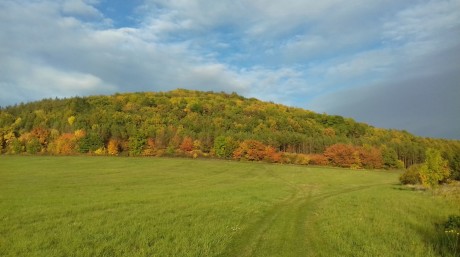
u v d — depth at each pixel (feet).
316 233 56.59
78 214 72.23
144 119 424.46
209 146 345.51
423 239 51.67
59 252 44.39
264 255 44.70
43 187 130.00
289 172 250.37
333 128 466.29
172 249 46.09
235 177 209.26
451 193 117.91
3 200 92.17
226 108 510.99
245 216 72.69
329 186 174.19
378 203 94.07
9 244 47.88
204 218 69.31
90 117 405.18
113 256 43.32
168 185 151.84
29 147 331.16
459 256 43.55
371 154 329.72
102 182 157.89
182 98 554.87
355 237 52.85
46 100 490.08
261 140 343.67
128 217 68.44
